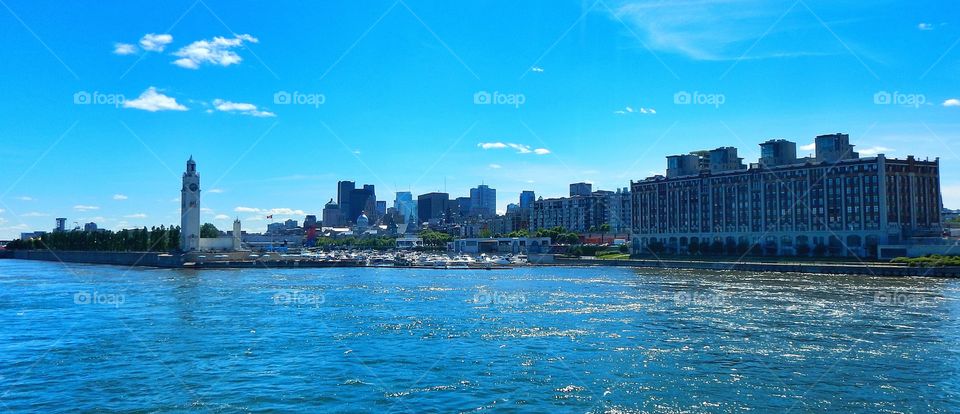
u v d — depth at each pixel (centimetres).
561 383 5822
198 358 6844
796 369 6234
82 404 5297
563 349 7194
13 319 9644
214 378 6038
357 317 9669
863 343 7350
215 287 15400
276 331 8419
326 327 8719
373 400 5362
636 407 5159
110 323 9162
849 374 6034
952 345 7206
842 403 5222
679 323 8838
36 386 5809
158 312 10338
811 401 5275
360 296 12912
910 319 9012
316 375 6134
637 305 10912
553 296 12656
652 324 8769
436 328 8600
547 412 5053
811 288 13975
